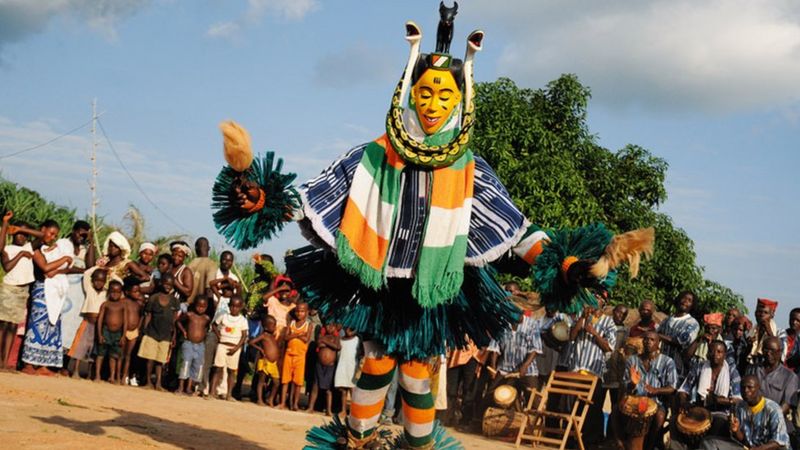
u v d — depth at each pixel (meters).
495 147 18.75
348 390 12.31
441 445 5.93
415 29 5.46
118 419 7.72
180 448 6.49
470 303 5.71
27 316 11.34
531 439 11.20
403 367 5.66
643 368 10.65
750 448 9.40
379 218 5.33
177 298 12.25
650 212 21.47
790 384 10.08
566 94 20.80
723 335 11.48
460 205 5.38
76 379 11.48
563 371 11.68
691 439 9.70
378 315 5.54
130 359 11.98
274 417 10.38
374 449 5.78
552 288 5.46
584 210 18.61
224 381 12.41
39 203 18.64
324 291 5.66
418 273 5.28
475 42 5.47
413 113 5.48
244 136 4.93
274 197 5.12
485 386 12.41
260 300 13.12
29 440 5.88
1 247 11.14
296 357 12.24
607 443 11.41
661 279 20.77
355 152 5.53
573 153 20.98
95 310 11.81
